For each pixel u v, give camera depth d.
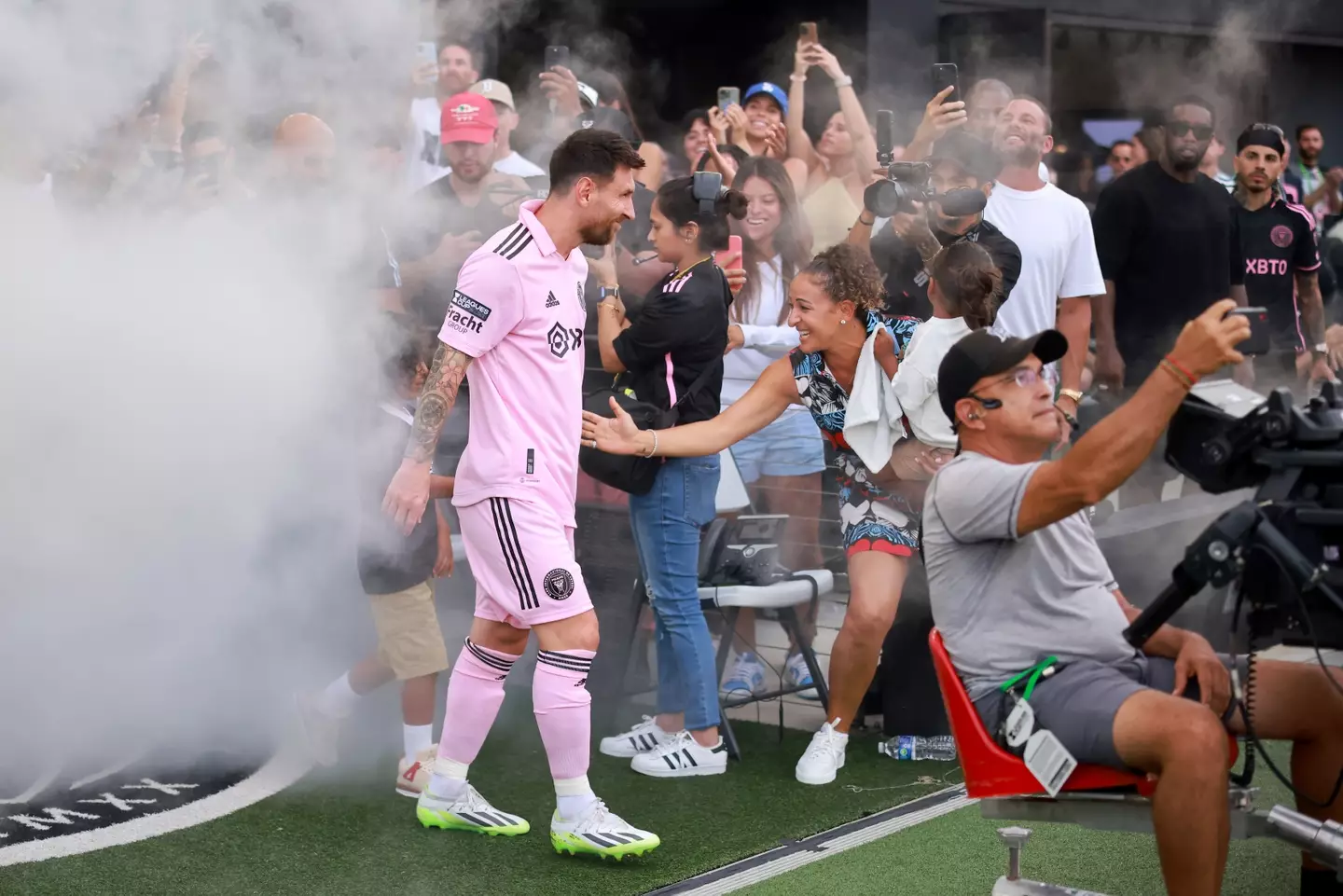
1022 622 2.90
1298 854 3.66
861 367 4.14
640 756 4.35
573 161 3.54
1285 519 2.68
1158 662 2.98
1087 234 5.10
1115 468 2.69
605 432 4.02
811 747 4.33
